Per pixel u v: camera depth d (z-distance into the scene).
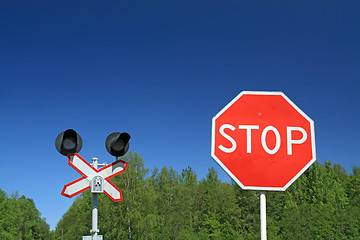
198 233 54.19
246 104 3.50
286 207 53.81
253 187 3.36
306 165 3.37
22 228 86.12
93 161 5.33
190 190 63.16
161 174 74.50
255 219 55.16
